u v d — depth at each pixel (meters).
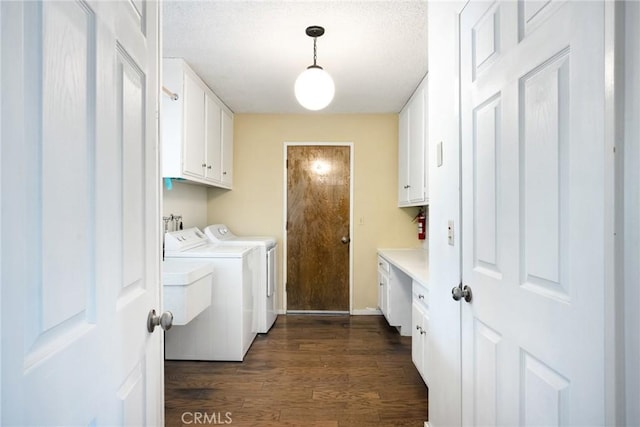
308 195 4.02
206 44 2.39
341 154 4.01
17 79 0.46
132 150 0.84
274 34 2.26
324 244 4.02
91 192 0.64
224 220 4.00
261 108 3.80
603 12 0.63
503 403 1.01
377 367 2.61
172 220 3.14
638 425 0.57
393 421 1.94
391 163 4.00
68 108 0.57
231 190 4.00
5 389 0.44
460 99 1.32
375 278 4.01
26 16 0.47
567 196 0.74
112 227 0.73
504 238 0.99
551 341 0.79
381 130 4.00
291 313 4.03
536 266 0.85
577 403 0.70
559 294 0.76
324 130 4.00
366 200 4.01
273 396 2.20
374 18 2.07
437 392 1.62
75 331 0.60
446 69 1.47
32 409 0.49
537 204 0.84
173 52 2.51
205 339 2.76
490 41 1.08
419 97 3.07
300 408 2.07
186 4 1.93
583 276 0.69
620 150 0.60
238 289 2.76
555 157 0.77
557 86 0.77
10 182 0.45
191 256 2.78
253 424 1.91
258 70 2.81
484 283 1.12
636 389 0.58
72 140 0.58
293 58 2.60
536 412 0.84
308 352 2.90
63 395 0.56
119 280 0.76
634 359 0.58
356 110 3.86
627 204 0.59
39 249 0.50
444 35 1.50
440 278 1.57
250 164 4.01
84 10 0.62
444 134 1.50
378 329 3.48
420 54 2.53
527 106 0.88
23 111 0.47
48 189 0.52
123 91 0.78
